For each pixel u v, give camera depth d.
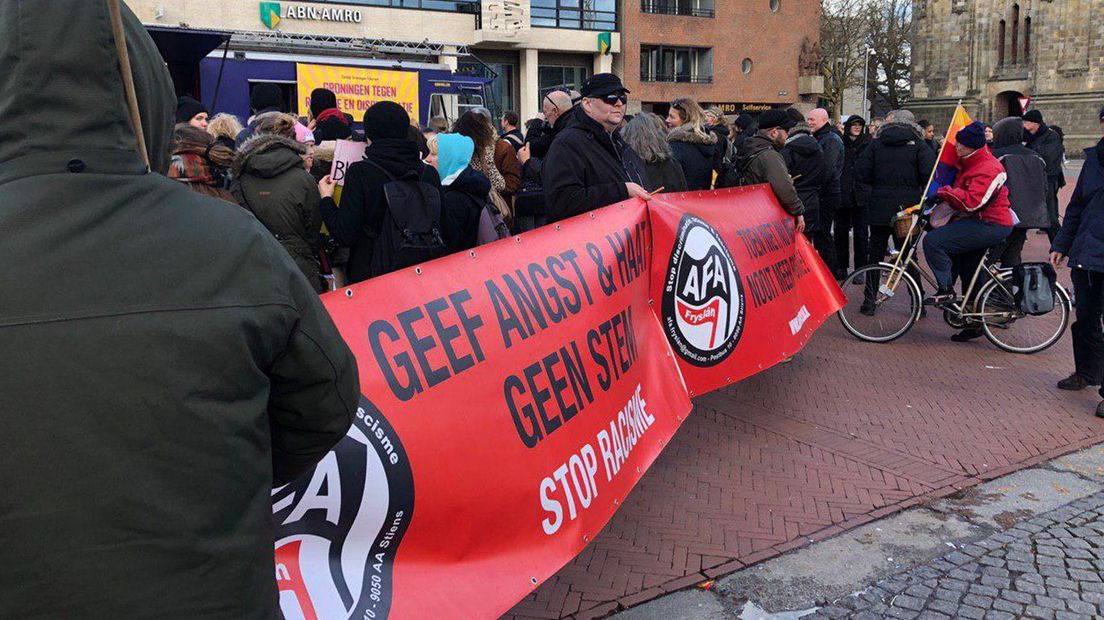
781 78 39.22
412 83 14.88
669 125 7.14
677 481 4.76
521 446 3.10
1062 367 6.91
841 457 5.09
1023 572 3.77
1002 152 8.55
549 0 31.66
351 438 2.50
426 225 4.14
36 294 1.31
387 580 2.57
